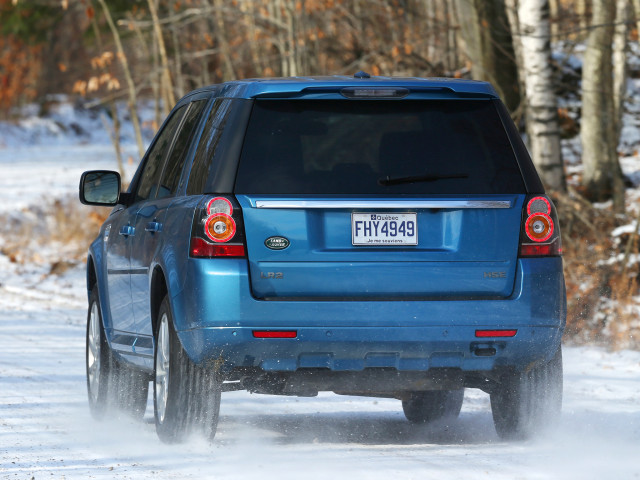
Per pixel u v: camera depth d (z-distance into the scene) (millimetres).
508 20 63094
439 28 65438
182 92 76312
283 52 65250
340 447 18438
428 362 17375
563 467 16203
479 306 17141
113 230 22312
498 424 18984
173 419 17875
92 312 23391
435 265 17078
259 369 17375
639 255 40469
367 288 16938
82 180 21953
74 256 68000
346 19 64625
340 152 17109
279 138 17078
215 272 16766
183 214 17594
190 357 17344
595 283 37719
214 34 75750
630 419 20938
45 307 47062
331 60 64625
